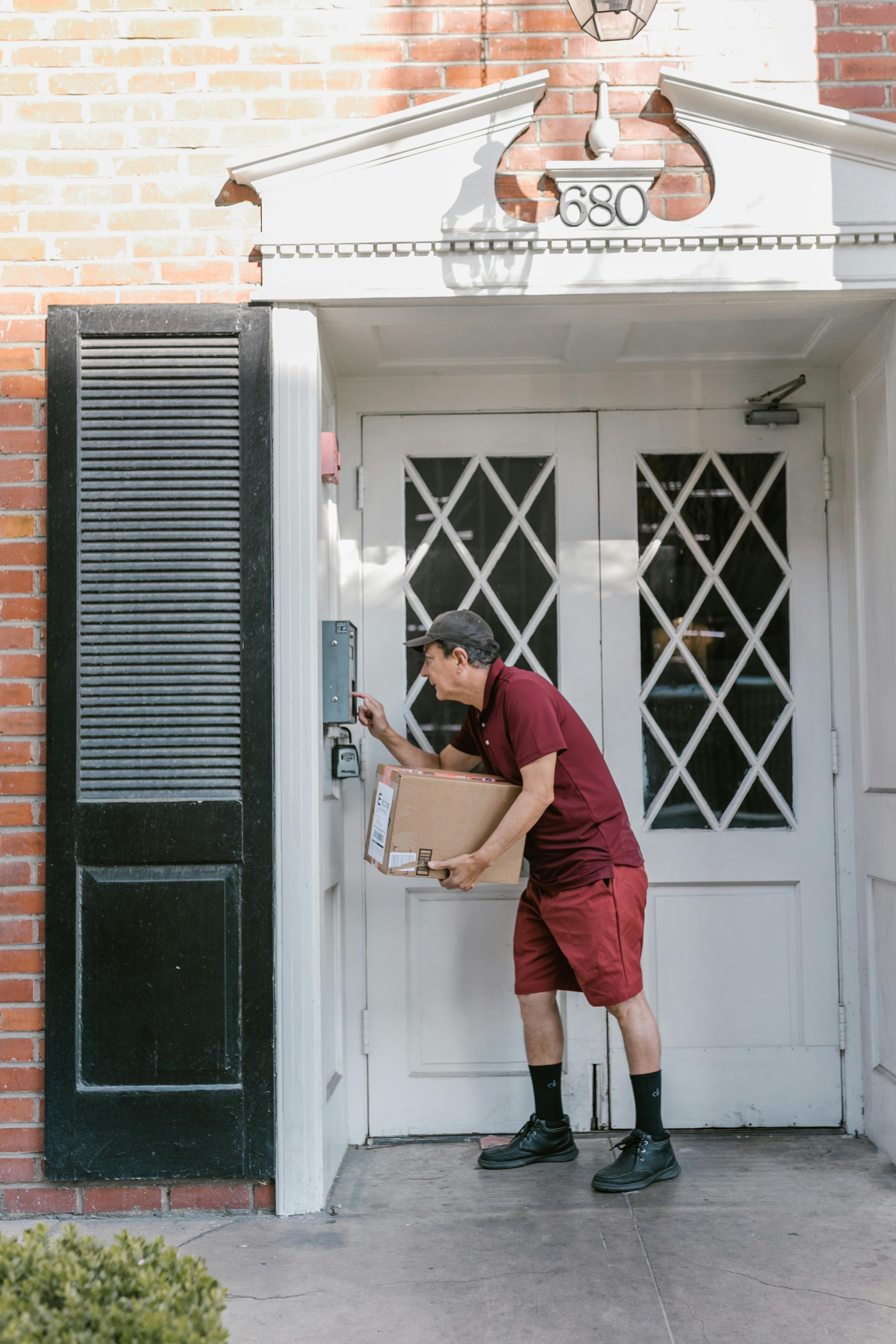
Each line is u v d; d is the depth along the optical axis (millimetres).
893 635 3264
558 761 3107
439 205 3078
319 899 3025
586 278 3076
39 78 3152
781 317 3264
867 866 3488
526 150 3123
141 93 3150
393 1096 3572
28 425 3111
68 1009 2980
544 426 3686
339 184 3086
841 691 3662
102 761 3033
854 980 3594
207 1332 1448
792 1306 2439
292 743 3041
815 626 3670
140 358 3088
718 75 3164
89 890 3002
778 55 3168
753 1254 2695
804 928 3611
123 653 3049
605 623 3664
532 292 3074
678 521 3682
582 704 3652
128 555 3061
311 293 3078
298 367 3100
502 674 3156
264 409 3078
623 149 3133
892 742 3301
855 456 3557
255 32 3156
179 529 3066
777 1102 3580
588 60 3145
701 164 3119
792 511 3682
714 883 3619
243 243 3127
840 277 3088
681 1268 2625
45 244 3135
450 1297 2498
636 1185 3084
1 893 3057
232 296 3121
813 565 3678
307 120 3150
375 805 3188
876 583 3416
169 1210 2994
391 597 3686
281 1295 2512
